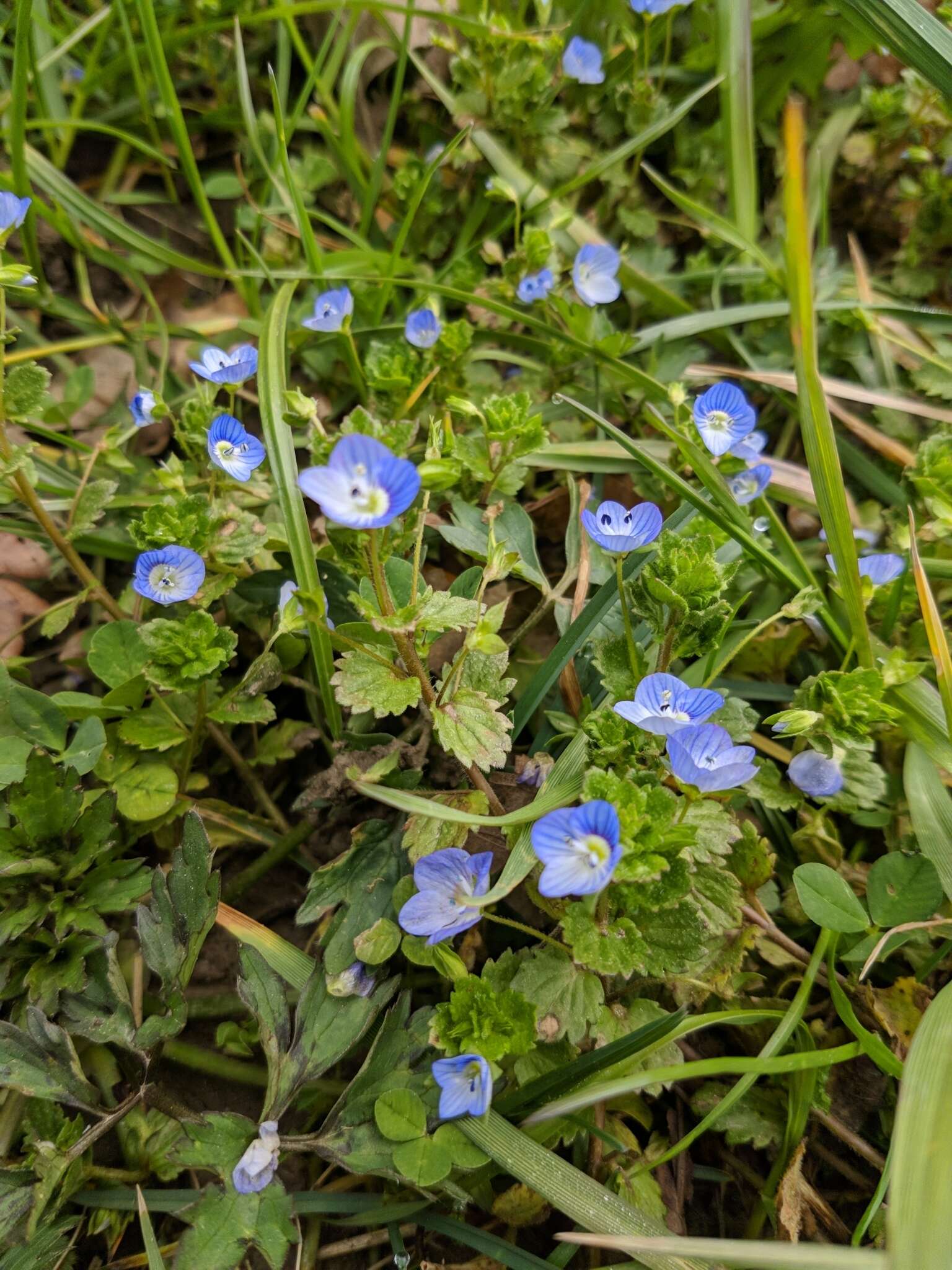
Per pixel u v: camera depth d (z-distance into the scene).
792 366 0.17
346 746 0.13
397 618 0.10
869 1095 0.11
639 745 0.11
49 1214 0.10
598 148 0.19
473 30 0.17
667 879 0.09
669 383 0.16
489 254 0.18
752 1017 0.11
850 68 0.20
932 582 0.14
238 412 0.17
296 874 0.14
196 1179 0.11
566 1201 0.10
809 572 0.13
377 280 0.16
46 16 0.19
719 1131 0.12
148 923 0.11
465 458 0.14
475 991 0.10
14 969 0.11
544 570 0.15
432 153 0.19
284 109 0.20
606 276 0.16
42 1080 0.10
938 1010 0.09
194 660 0.12
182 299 0.19
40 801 0.11
